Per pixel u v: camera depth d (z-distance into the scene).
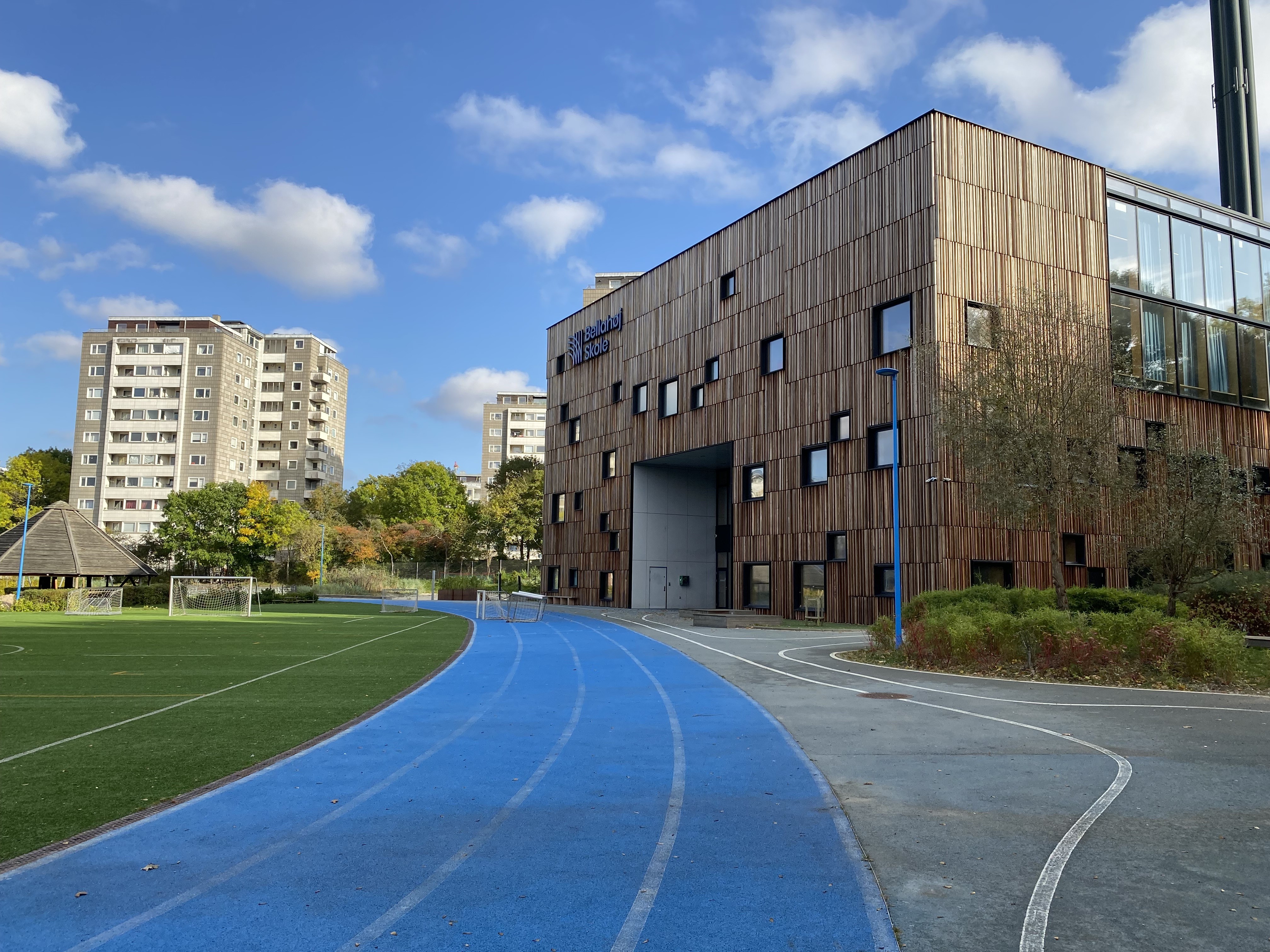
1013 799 7.35
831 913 4.93
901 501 28.80
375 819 6.80
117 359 101.94
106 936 4.63
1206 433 31.95
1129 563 22.91
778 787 7.81
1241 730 10.50
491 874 5.57
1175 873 5.54
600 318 48.91
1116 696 13.42
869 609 29.83
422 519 89.25
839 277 32.38
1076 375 20.30
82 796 7.42
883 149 30.86
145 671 16.95
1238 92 47.75
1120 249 32.78
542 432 154.00
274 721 11.31
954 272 28.67
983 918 4.84
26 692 14.03
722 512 46.75
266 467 114.19
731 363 37.97
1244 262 36.88
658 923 4.80
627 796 7.49
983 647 17.08
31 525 48.22
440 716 11.73
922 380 26.05
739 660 19.23
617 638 25.84
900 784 7.91
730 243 38.62
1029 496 20.19
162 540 65.12
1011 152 30.50
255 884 5.39
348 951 4.45
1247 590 20.53
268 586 58.03
